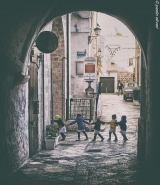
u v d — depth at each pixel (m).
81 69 21.80
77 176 7.09
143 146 8.47
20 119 8.31
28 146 9.38
